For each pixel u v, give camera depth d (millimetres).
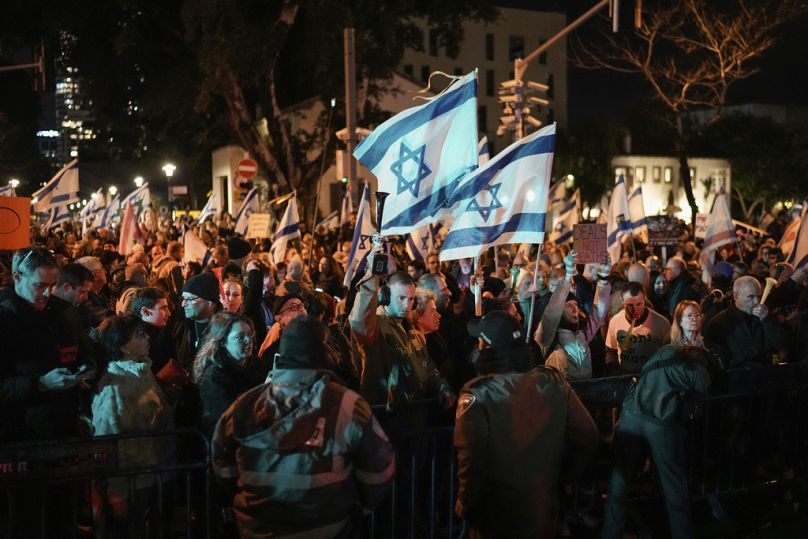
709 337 7422
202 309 6375
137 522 5082
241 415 3639
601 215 19328
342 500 3615
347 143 17219
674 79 29188
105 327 5137
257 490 3561
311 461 3529
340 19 27469
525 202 5617
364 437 3635
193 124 38688
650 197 67875
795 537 6199
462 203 5789
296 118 43438
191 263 10336
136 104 37031
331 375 3701
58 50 31406
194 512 5758
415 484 5480
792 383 7039
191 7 25156
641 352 7352
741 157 66312
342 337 6184
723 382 6695
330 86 30344
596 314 6762
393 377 5414
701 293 10797
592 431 4410
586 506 6812
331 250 19344
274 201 24078
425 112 5934
